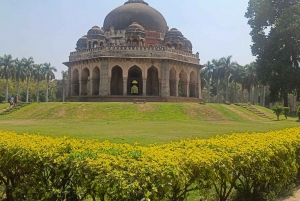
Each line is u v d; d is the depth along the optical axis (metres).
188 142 6.41
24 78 58.97
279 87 35.69
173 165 4.25
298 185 7.93
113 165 4.16
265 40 36.56
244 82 57.56
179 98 37.38
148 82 39.94
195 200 6.13
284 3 36.28
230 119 26.89
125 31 38.44
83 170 4.25
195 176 4.62
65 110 28.08
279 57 35.59
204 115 27.61
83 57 38.41
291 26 32.94
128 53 36.00
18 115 28.00
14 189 5.29
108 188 3.87
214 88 78.38
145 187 3.87
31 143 5.50
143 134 14.99
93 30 39.88
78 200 4.57
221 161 4.91
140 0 44.44
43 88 79.88
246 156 5.41
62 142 5.80
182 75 40.53
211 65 59.75
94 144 5.80
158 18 42.00
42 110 28.62
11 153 5.22
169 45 40.19
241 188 6.37
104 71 35.88
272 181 6.33
